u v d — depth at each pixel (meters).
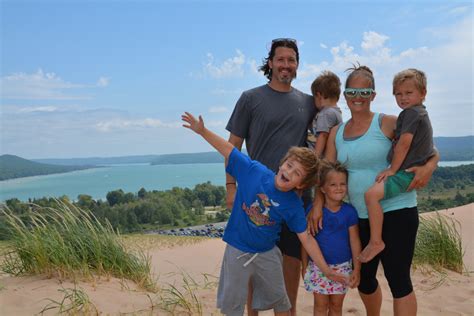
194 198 119.75
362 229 3.29
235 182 3.60
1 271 5.55
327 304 3.44
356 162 3.24
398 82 3.17
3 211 5.77
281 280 3.32
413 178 3.00
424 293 5.19
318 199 3.31
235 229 3.25
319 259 3.16
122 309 4.28
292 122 3.65
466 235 9.96
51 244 5.38
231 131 3.86
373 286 3.39
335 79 3.66
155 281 5.95
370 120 3.28
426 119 3.02
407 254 3.13
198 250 15.53
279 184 3.01
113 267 5.59
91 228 5.83
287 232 3.67
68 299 4.32
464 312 4.46
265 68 3.87
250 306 3.64
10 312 3.99
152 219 84.00
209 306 4.63
